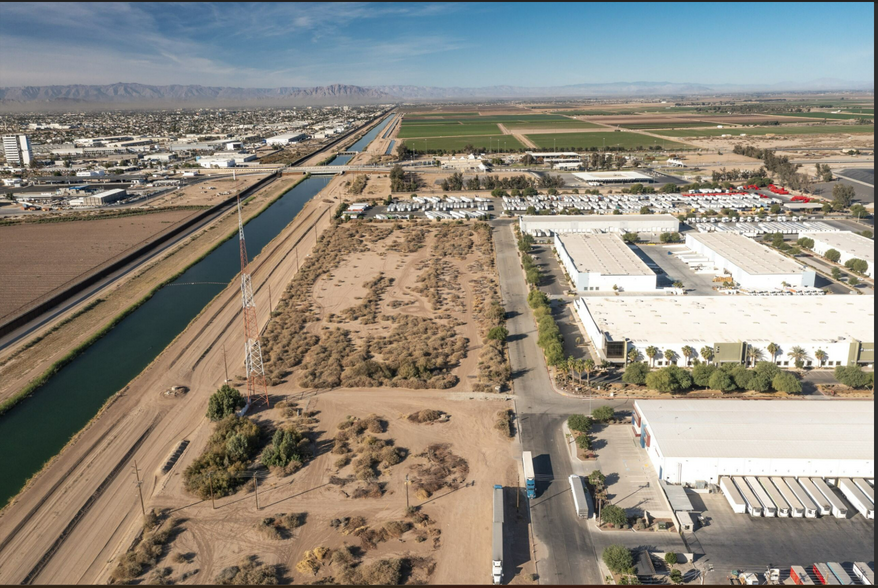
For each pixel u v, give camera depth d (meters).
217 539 65.38
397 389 99.00
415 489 73.31
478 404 93.56
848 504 69.31
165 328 127.31
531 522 67.56
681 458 71.81
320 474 76.75
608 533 65.56
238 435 80.06
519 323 124.81
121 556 62.75
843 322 108.38
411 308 135.38
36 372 105.69
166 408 93.50
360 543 64.44
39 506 70.88
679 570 59.50
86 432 86.88
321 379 101.75
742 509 67.94
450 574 59.88
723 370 94.50
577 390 96.88
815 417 79.12
